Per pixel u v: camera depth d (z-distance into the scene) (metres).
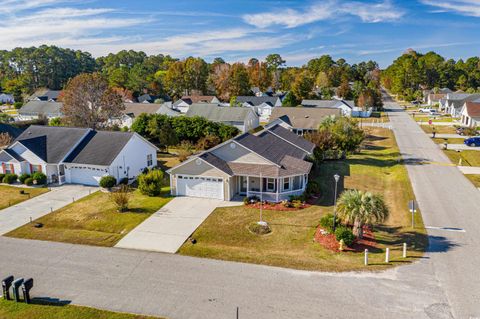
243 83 116.75
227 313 15.44
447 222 25.12
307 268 19.09
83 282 18.03
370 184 34.59
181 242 22.47
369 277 18.12
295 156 34.59
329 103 91.88
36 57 140.75
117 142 37.00
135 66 157.50
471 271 18.58
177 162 44.78
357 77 166.12
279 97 102.06
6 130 49.06
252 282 17.81
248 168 30.59
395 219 25.84
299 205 28.23
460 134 59.97
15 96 126.56
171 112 76.06
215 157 31.59
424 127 70.12
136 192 32.81
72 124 52.28
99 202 30.12
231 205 28.95
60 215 27.25
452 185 33.44
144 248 21.70
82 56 176.12
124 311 15.66
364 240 22.39
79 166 35.44
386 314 15.23
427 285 17.31
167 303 16.20
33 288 17.53
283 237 23.08
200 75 124.69
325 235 22.81
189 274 18.66
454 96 100.81
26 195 32.19
